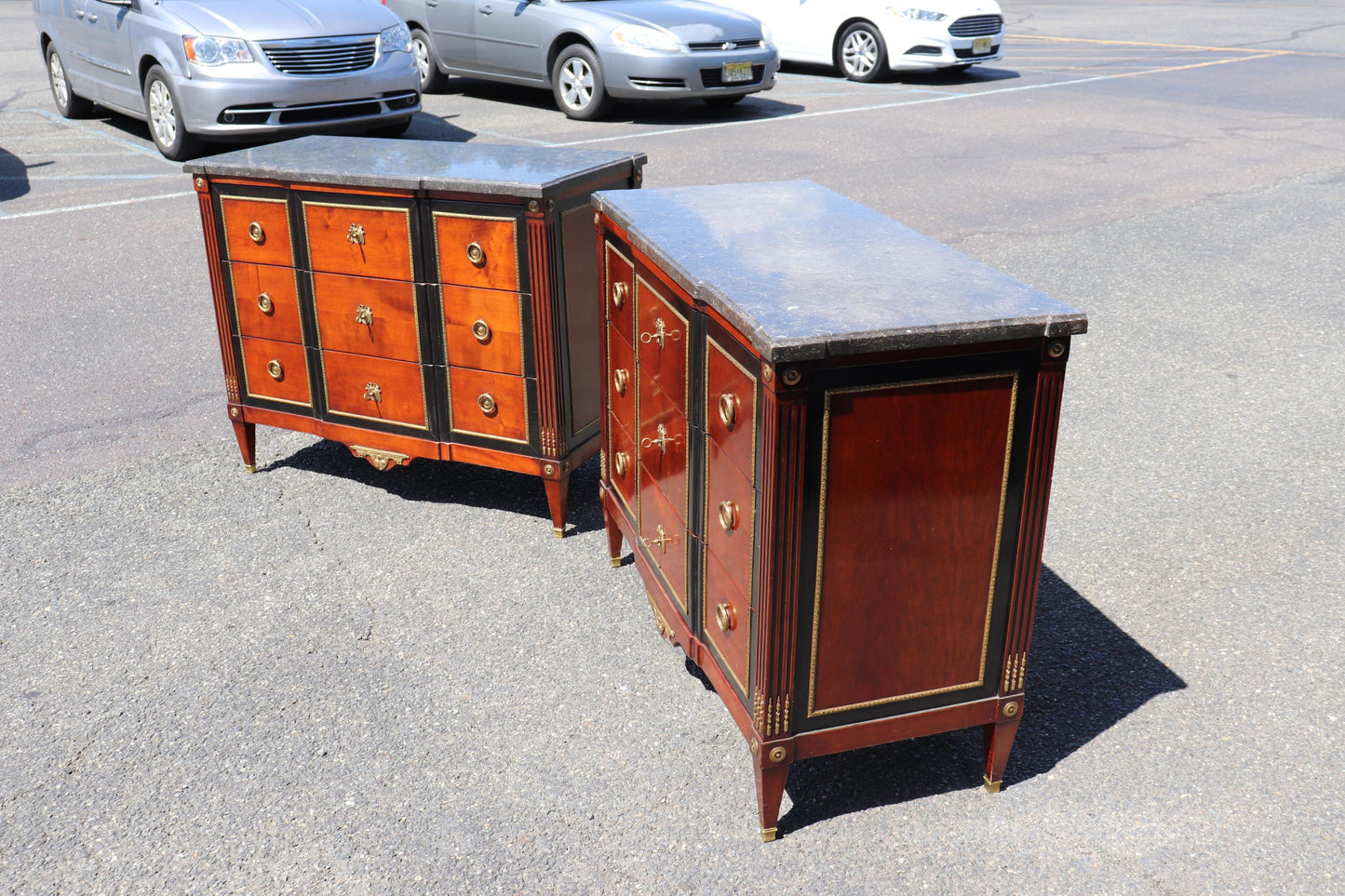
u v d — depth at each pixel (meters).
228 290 4.11
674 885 2.43
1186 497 4.11
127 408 4.82
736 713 2.67
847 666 2.49
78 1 10.06
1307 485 4.17
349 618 3.42
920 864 2.49
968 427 2.33
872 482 2.32
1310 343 5.47
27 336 5.55
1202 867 2.47
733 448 2.48
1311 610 3.43
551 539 3.93
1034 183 8.42
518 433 3.86
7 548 3.76
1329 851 2.51
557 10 10.80
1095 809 2.66
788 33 13.88
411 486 4.31
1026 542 2.48
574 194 3.64
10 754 2.82
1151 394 4.96
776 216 3.07
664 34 10.39
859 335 2.13
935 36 12.76
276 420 4.23
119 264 6.64
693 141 9.82
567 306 3.71
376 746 2.86
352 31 8.98
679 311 2.70
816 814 2.65
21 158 9.48
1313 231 7.20
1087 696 3.06
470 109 11.62
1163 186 8.34
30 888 2.42
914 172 8.73
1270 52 16.06
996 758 2.69
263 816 2.62
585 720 2.97
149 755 2.82
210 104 8.64
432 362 3.88
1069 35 18.53
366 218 3.75
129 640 3.29
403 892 2.40
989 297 2.36
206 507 4.09
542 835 2.57
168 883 2.43
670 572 3.07
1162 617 3.41
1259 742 2.87
